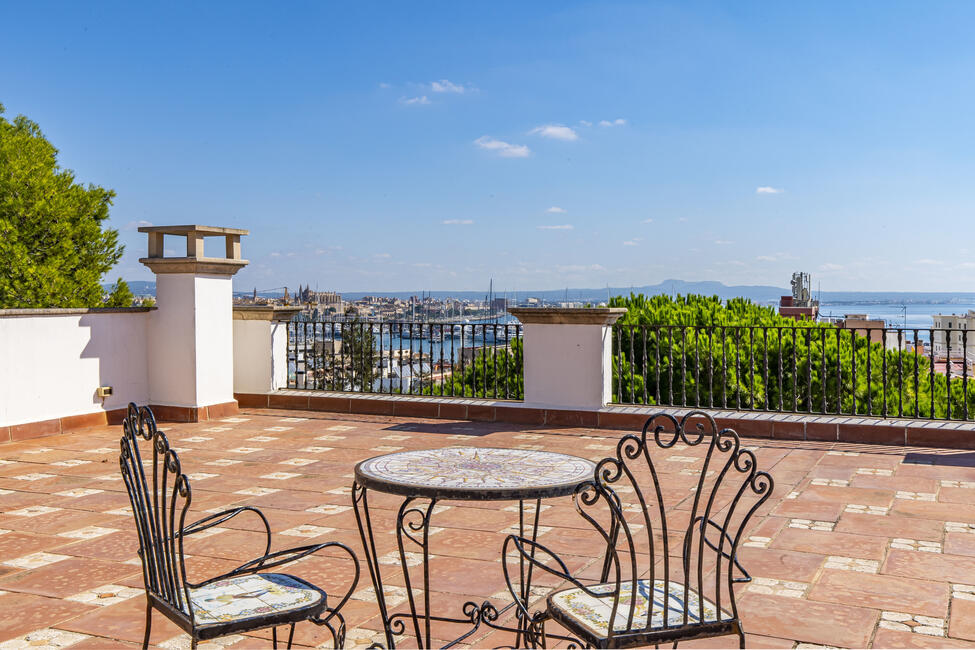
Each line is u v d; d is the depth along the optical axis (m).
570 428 8.72
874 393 12.10
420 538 4.57
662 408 8.65
